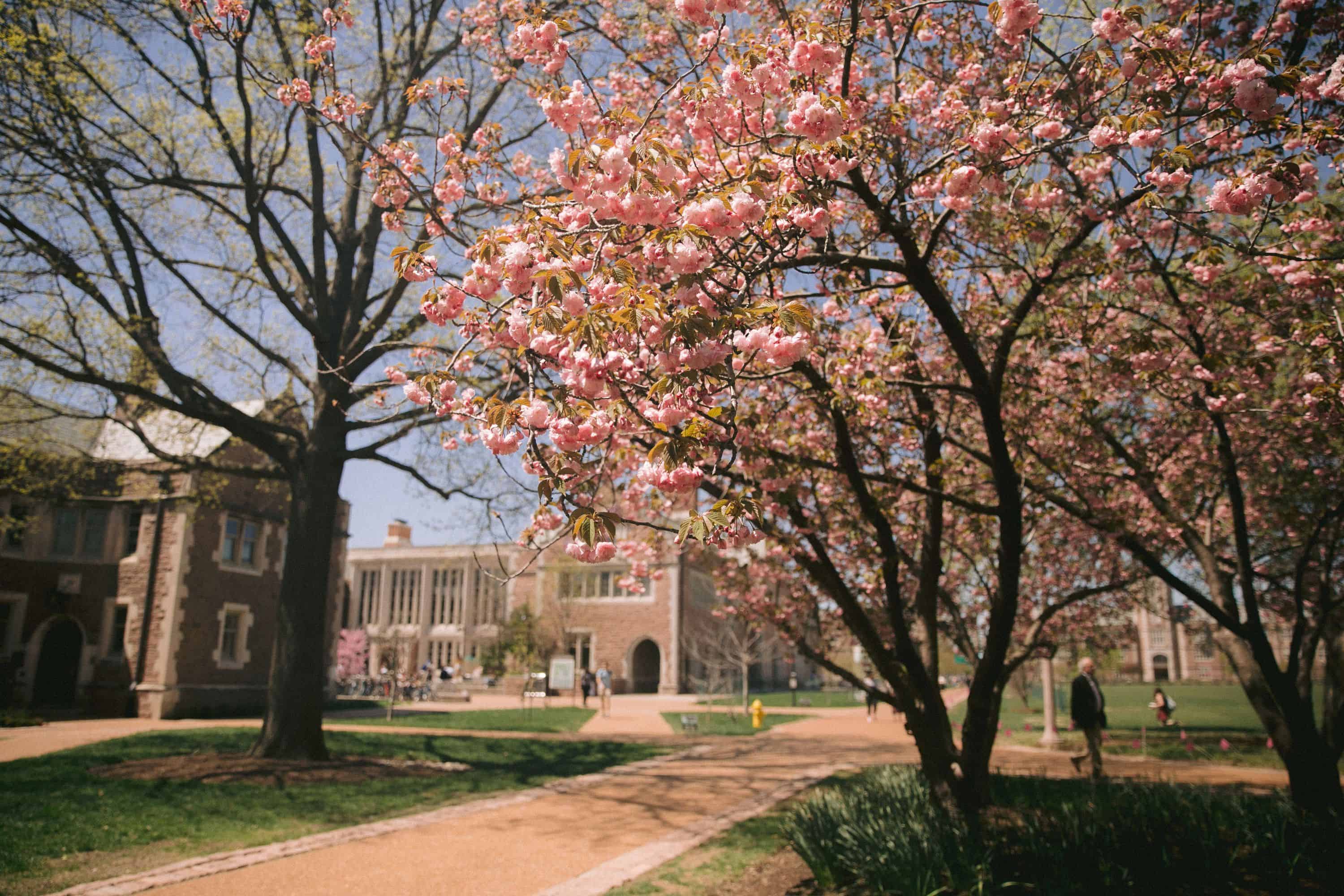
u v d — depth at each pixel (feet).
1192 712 86.02
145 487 72.23
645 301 9.33
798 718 86.38
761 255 13.32
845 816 20.13
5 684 64.90
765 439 20.62
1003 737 58.70
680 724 76.02
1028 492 24.29
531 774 39.96
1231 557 31.17
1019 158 13.38
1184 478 25.41
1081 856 17.56
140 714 66.64
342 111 15.57
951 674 127.24
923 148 19.34
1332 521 23.08
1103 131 12.34
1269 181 11.83
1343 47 14.83
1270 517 28.48
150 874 20.24
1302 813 19.99
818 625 32.27
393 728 63.46
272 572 79.82
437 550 152.35
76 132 33.88
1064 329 21.90
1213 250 15.11
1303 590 27.35
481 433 10.65
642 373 10.76
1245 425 21.83
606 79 22.03
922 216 18.30
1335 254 15.35
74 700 70.69
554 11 19.74
